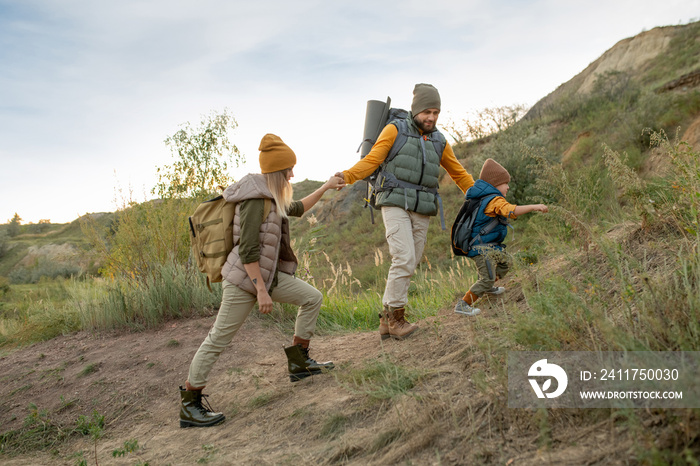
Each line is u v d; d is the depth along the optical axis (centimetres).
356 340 438
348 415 260
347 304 621
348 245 1678
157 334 520
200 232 308
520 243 506
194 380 314
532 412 196
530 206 331
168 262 630
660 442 152
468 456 185
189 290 587
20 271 2666
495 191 356
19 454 338
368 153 362
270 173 300
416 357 312
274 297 327
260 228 297
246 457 248
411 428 217
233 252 303
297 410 288
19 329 619
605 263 316
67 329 578
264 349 461
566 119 1653
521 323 223
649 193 346
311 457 229
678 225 291
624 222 408
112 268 682
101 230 696
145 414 369
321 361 381
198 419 315
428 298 587
